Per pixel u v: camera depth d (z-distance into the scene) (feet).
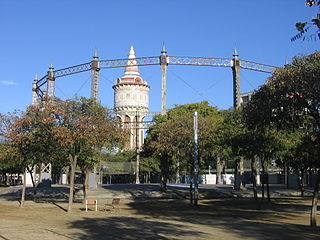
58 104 83.51
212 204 106.32
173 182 287.07
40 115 83.76
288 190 163.63
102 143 85.15
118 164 248.73
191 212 83.15
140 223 61.87
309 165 95.40
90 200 85.15
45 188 170.91
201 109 206.49
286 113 60.80
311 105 59.57
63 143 77.66
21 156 90.99
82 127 79.10
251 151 90.99
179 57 160.97
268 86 62.69
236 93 160.15
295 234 50.72
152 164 242.17
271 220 68.49
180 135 108.17
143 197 132.26
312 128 77.00
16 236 47.24
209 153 116.06
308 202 111.96
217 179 233.76
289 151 91.30
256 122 66.33
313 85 57.47
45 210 86.48
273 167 241.55
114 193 142.82
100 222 63.26
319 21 20.61
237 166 158.10
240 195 141.49
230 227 57.52
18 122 84.74
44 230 53.21
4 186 227.61
